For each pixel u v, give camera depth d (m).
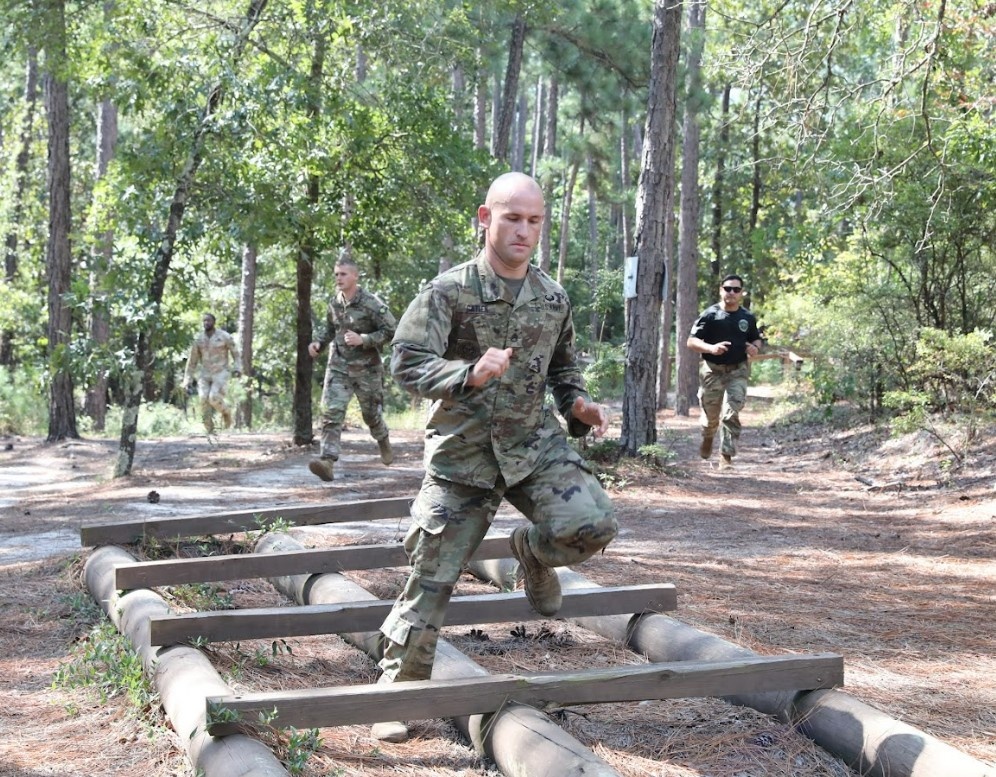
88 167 31.19
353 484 11.76
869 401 16.44
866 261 14.84
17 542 8.36
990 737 4.02
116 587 5.38
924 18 10.21
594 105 25.38
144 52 12.99
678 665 3.86
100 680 4.48
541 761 3.33
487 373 3.35
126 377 12.82
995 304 14.10
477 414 3.70
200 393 17.77
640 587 5.14
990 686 4.68
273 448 16.23
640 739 3.87
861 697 4.45
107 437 20.31
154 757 3.69
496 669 4.78
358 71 19.09
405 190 15.38
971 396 12.23
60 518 9.58
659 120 12.57
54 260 19.02
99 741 3.88
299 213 13.57
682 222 24.27
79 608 5.85
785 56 10.10
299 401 16.16
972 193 12.82
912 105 11.05
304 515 7.04
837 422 17.03
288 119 13.70
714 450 16.59
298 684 4.52
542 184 34.12
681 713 4.16
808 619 5.88
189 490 11.38
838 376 16.28
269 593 6.38
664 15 12.62
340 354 10.95
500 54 20.36
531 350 3.72
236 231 12.91
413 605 3.82
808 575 7.21
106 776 3.54
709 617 5.83
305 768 3.45
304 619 4.65
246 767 3.21
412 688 3.58
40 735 3.96
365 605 4.76
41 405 23.14
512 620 5.02
